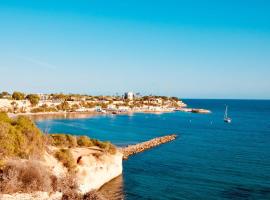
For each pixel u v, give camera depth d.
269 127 162.88
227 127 162.25
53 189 33.88
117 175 57.00
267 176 60.19
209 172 62.91
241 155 82.75
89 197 37.09
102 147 58.66
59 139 55.72
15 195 29.62
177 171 63.16
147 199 45.56
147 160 74.44
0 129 36.38
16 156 36.78
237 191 50.47
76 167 45.44
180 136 125.44
